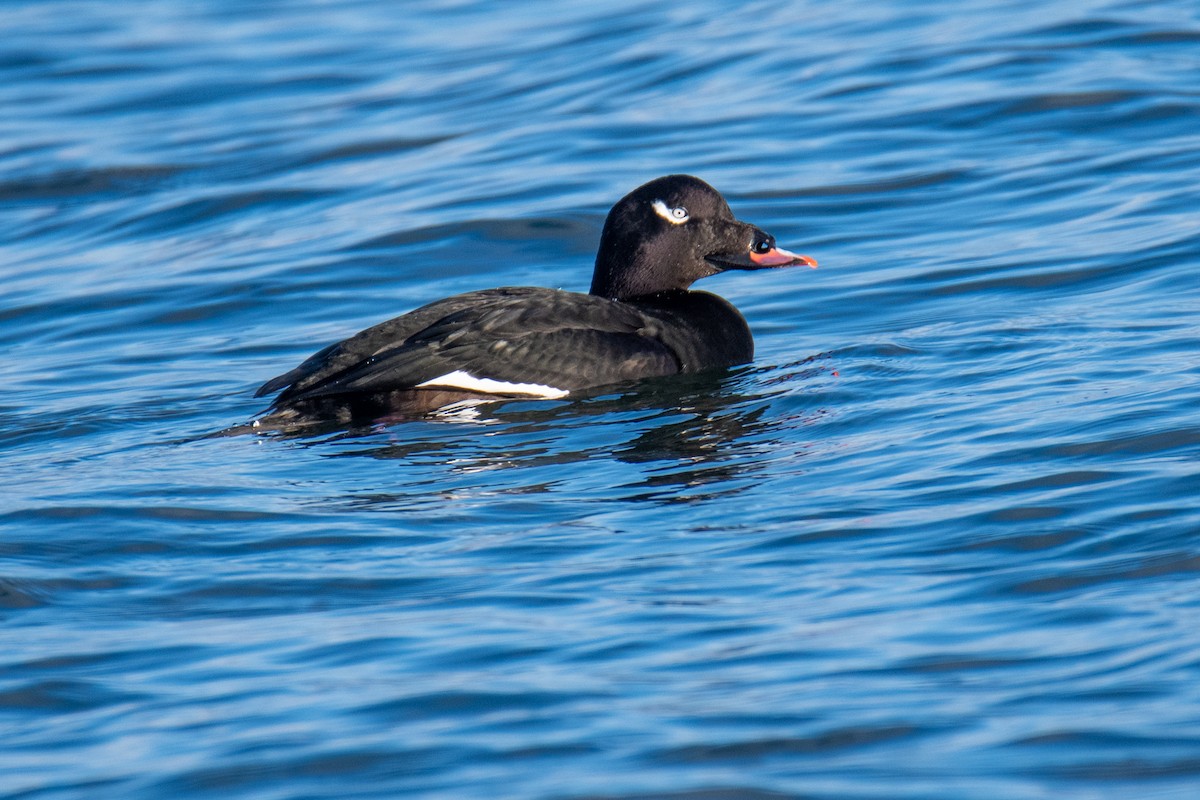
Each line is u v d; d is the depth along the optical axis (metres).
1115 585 7.59
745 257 13.51
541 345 12.04
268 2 30.53
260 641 7.66
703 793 5.98
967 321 13.16
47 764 6.52
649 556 8.52
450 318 12.18
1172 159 16.81
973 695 6.62
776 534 8.71
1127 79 19.27
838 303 14.30
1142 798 5.75
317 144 20.81
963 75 20.19
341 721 6.73
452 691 6.94
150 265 16.94
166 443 11.36
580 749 6.37
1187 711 6.30
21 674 7.36
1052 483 9.05
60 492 10.10
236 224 18.19
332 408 11.66
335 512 9.57
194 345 14.35
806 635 7.32
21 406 12.57
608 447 10.73
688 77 21.83
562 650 7.32
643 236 13.44
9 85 25.08
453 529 9.18
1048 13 22.48
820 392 11.67
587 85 22.11
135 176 20.27
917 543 8.40
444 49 25.41
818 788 5.98
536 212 17.28
